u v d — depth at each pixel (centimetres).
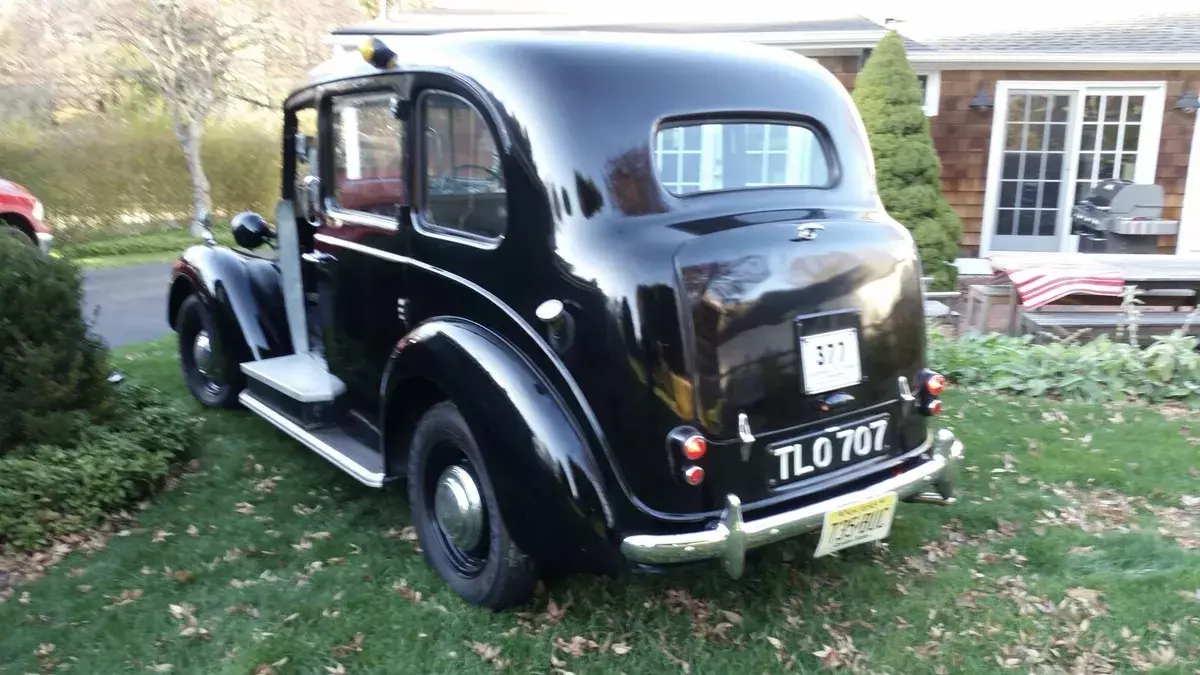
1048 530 373
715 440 263
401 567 344
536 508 271
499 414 276
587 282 264
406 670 282
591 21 1017
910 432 314
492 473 280
